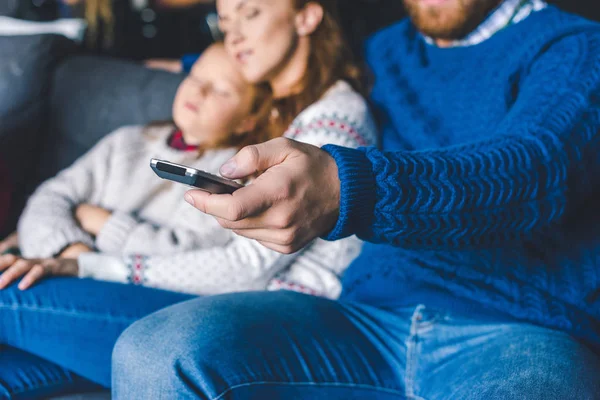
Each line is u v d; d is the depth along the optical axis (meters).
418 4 1.15
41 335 1.11
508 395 0.75
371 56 1.35
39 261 1.18
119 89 1.70
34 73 1.77
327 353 0.90
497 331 0.92
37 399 1.11
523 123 0.85
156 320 0.88
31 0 2.29
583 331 0.92
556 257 0.95
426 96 1.21
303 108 1.29
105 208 1.48
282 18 1.25
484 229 0.75
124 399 0.83
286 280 1.17
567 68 0.94
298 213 0.65
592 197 0.96
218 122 1.40
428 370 0.94
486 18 1.13
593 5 2.14
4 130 1.73
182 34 2.63
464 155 0.76
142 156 1.51
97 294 1.11
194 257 1.15
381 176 0.69
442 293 0.97
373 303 1.05
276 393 0.83
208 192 0.63
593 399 0.75
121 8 2.36
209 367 0.79
